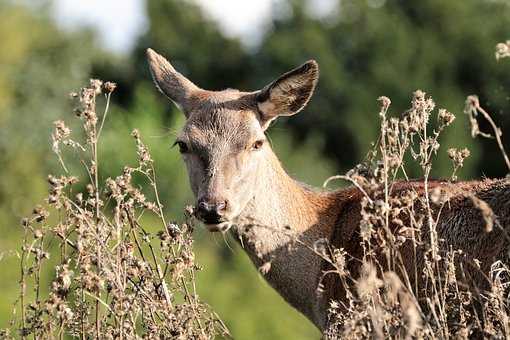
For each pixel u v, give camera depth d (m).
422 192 12.05
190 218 11.60
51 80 59.19
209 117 12.95
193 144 12.77
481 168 51.88
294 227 12.96
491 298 10.12
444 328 9.84
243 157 12.62
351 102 60.41
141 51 71.44
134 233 11.18
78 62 64.44
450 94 59.25
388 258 10.28
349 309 10.48
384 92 60.97
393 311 10.05
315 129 60.75
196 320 11.11
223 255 34.56
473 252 10.95
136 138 11.59
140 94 47.28
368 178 11.55
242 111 12.99
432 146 10.69
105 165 41.50
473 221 11.09
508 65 59.53
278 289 13.09
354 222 12.80
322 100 60.94
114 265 10.58
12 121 52.31
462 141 50.66
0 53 58.62
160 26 71.69
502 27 62.62
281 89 13.06
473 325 10.11
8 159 42.00
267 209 12.83
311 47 63.88
